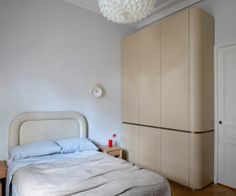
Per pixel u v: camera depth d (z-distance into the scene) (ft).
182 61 9.29
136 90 12.03
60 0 10.62
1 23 9.00
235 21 8.93
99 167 6.98
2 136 8.98
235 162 8.93
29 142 9.46
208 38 9.31
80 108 11.26
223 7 9.36
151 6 5.84
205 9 10.12
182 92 9.27
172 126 9.74
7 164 8.10
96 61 11.94
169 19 9.97
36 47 9.88
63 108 10.67
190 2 10.77
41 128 9.80
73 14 11.06
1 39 9.00
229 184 9.12
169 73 9.93
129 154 12.55
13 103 9.26
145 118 11.37
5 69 9.09
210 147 9.38
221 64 9.41
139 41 11.84
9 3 9.18
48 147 8.63
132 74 12.34
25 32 9.59
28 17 9.67
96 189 5.11
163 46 10.27
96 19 11.96
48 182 5.57
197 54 8.80
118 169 6.78
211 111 9.46
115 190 5.01
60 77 10.60
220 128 9.45
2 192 8.14
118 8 5.45
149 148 11.09
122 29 13.20
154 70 10.80
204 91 9.02
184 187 9.12
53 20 10.39
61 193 4.81
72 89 10.99
